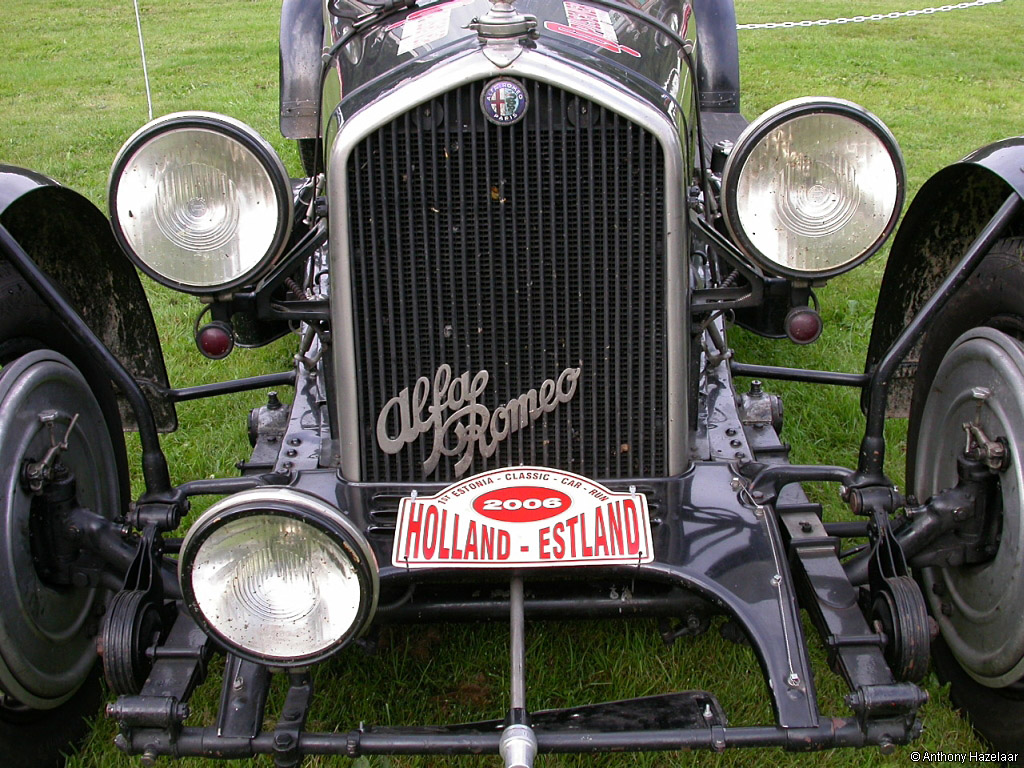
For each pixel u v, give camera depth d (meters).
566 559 2.22
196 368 4.53
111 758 2.54
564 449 2.48
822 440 3.89
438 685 2.75
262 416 3.18
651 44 2.77
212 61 10.53
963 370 2.56
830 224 2.30
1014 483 2.28
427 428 2.44
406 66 2.37
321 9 4.29
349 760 2.48
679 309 2.38
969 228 2.67
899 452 3.81
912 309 2.89
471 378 2.40
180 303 5.12
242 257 2.31
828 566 2.42
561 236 2.29
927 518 2.42
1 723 2.34
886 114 8.04
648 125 2.20
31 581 2.37
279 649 1.95
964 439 2.55
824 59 9.98
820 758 2.47
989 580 2.39
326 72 2.87
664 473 2.52
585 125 2.19
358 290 2.33
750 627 2.16
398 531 2.29
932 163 6.72
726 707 2.63
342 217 2.26
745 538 2.33
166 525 2.48
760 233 2.31
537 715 2.15
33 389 2.43
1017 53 10.39
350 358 2.38
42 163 7.08
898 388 3.01
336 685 2.73
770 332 3.33
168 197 2.27
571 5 2.86
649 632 2.90
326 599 1.93
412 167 2.21
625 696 2.67
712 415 2.83
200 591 1.93
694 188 2.67
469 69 2.13
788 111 2.23
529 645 2.86
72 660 2.56
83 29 12.73
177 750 2.06
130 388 2.52
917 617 2.15
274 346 4.76
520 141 2.19
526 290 2.32
